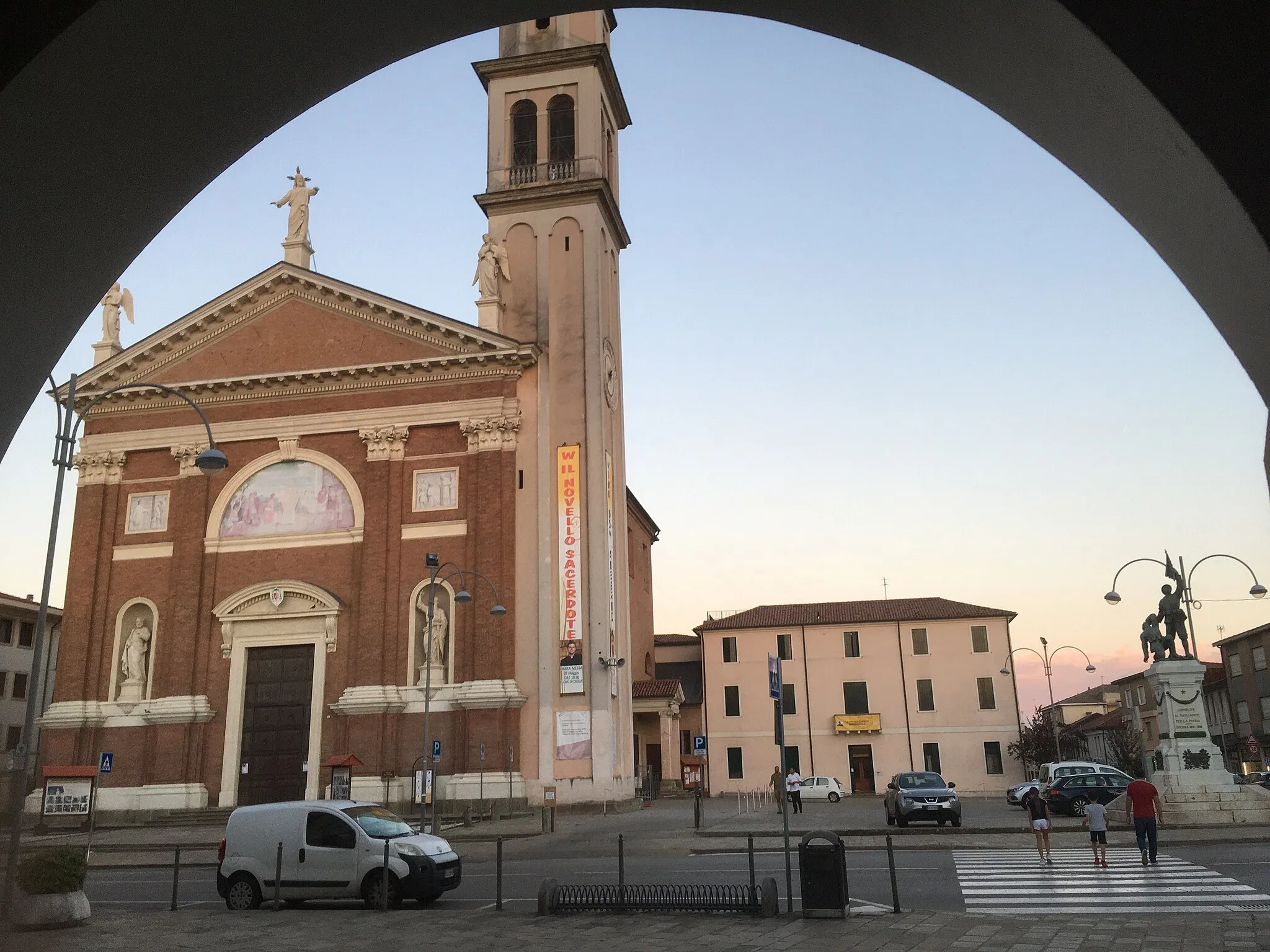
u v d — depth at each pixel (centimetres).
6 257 473
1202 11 402
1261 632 7088
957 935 1421
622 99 5697
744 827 3503
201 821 4266
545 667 4378
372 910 1914
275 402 4797
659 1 527
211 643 4584
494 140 5162
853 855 2605
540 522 4538
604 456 4638
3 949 1222
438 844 2041
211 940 1565
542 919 1691
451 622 4450
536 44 5294
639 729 6919
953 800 3303
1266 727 7069
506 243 4944
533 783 4272
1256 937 1330
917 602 7781
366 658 4406
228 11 459
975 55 482
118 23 438
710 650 7594
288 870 1989
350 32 503
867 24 508
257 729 4472
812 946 1367
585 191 4884
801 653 7469
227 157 543
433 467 4631
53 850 1780
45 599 2195
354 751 4291
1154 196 452
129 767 4466
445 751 4294
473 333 4644
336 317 4838
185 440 4809
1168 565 3253
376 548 4528
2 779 1388
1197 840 2591
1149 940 1341
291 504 4681
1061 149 497
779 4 517
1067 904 1692
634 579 7056
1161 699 3148
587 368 4691
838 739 7288
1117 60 404
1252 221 393
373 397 4731
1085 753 9394
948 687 7244
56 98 452
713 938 1453
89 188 492
